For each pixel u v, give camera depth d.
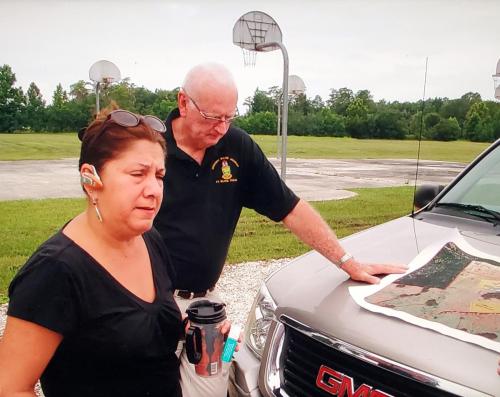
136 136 1.38
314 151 37.16
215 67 2.30
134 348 1.44
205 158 2.46
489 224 2.68
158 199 1.43
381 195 12.92
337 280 2.19
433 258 2.28
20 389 1.28
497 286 1.97
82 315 1.35
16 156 28.44
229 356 1.79
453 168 23.09
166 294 1.59
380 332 1.76
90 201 1.41
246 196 2.68
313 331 1.93
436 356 1.60
